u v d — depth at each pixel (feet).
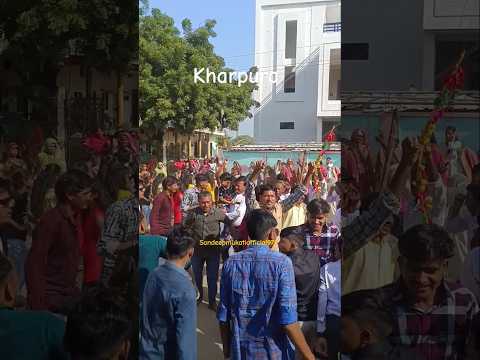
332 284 7.98
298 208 8.23
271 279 6.45
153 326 7.18
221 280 6.74
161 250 8.32
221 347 7.82
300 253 8.04
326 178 8.23
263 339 6.49
